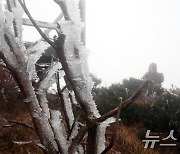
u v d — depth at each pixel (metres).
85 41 3.15
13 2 1.08
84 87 0.94
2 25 0.95
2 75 6.13
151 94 8.02
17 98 6.34
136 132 5.64
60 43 0.93
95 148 0.93
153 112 6.00
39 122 0.96
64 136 1.00
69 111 1.11
